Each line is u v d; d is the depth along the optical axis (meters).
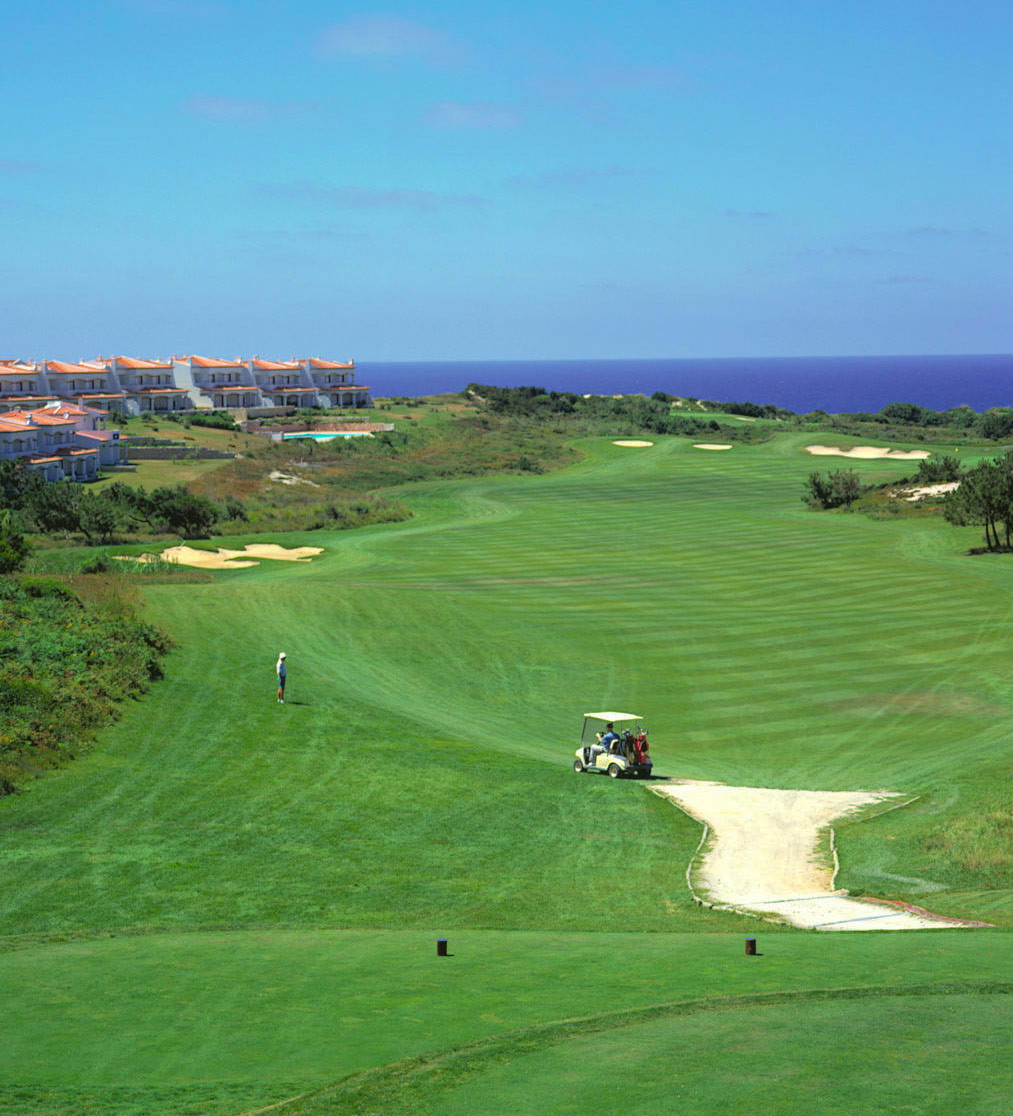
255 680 46.28
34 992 14.83
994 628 57.34
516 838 27.67
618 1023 12.87
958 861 25.56
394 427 174.00
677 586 72.62
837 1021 12.79
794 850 27.09
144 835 26.66
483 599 68.19
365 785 32.03
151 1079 11.56
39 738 33.12
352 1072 11.65
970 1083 10.75
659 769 36.69
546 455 165.88
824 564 79.38
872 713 43.69
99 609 52.81
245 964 16.33
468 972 15.70
